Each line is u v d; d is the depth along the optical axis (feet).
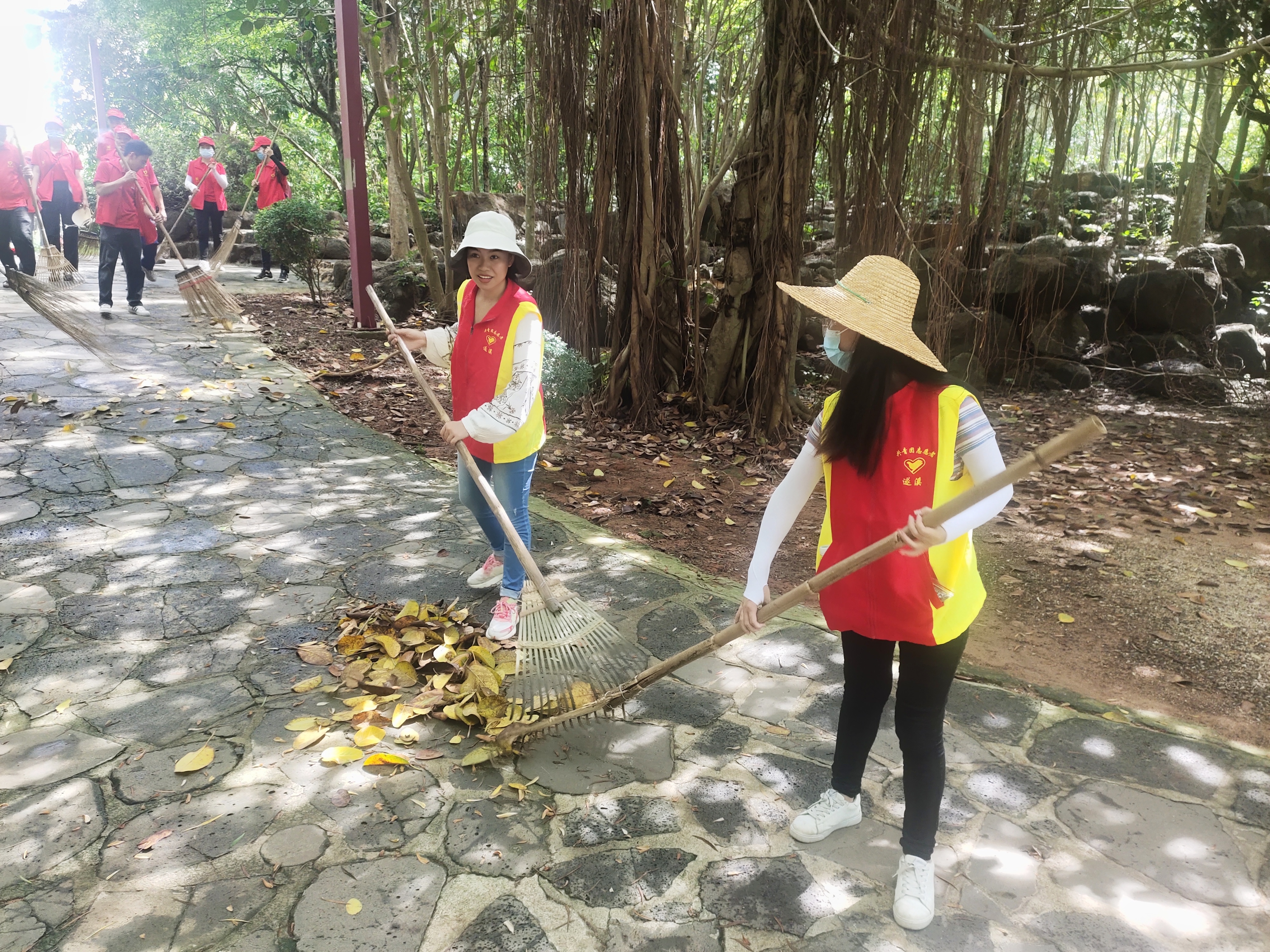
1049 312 30.60
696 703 10.43
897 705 7.25
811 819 8.14
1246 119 33.91
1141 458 22.54
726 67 30.25
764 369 22.40
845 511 7.03
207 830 8.00
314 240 34.73
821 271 31.40
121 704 9.82
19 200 30.66
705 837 8.19
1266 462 22.18
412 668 10.55
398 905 7.25
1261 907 7.56
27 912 7.02
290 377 24.04
